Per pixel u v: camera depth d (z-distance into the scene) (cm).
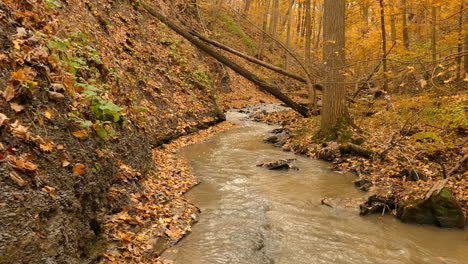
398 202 580
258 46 3041
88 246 374
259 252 443
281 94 1396
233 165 843
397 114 1029
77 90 491
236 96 2319
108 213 448
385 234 499
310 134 1112
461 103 832
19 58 389
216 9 2403
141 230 456
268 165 830
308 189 678
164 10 1650
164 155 855
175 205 561
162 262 401
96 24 952
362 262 425
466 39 1157
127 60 1010
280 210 576
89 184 410
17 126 334
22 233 283
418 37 1589
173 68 1349
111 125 546
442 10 1273
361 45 1570
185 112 1200
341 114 1005
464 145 789
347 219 547
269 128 1409
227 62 1345
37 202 312
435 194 538
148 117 934
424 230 515
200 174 763
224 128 1366
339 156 884
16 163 309
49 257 299
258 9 3228
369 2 1382
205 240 467
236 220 532
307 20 1770
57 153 373
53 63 448
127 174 539
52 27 568
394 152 832
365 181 693
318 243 470
